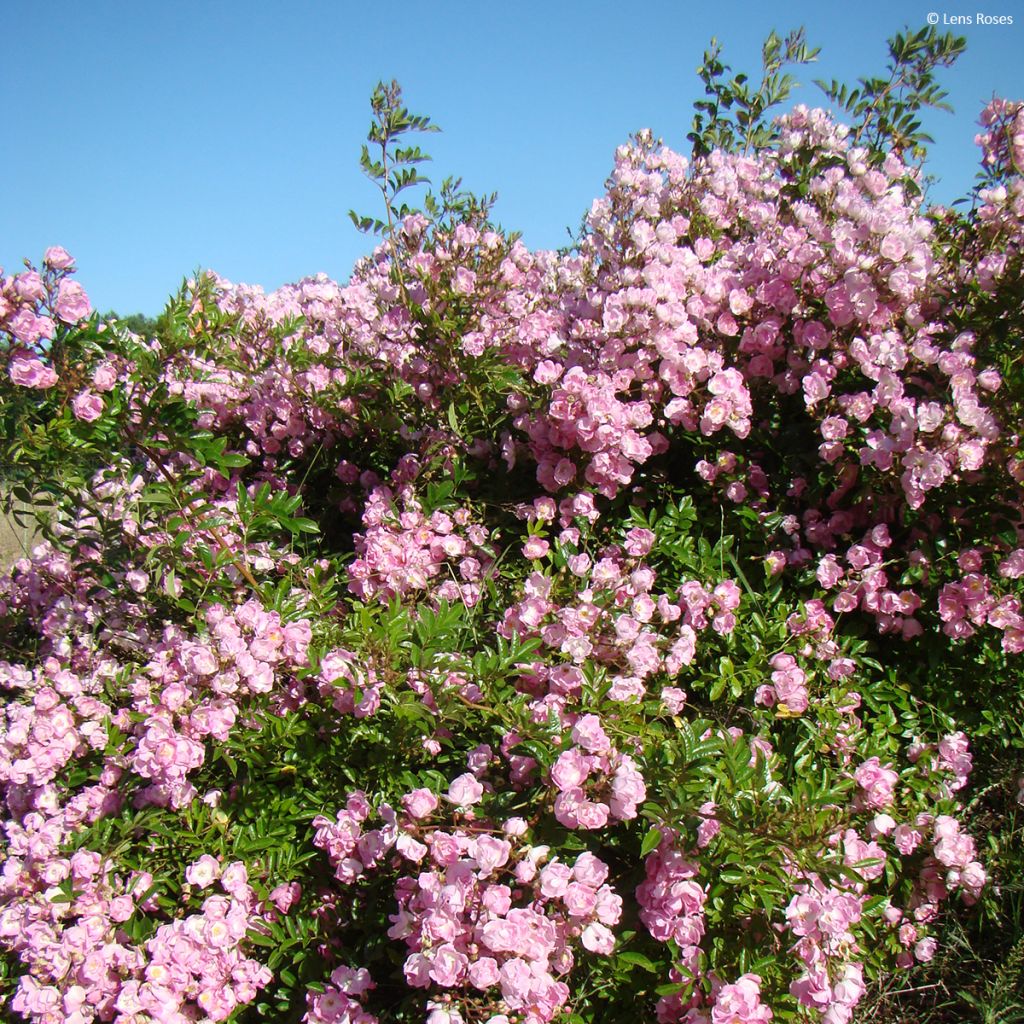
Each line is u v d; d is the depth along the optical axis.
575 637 2.28
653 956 2.03
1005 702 3.04
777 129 4.54
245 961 2.12
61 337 2.50
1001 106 3.24
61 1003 2.11
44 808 2.54
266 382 3.65
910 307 2.95
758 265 3.21
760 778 1.97
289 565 2.95
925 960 2.68
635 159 4.19
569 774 1.90
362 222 3.68
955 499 2.78
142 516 3.13
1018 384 2.65
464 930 1.80
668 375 2.98
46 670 3.21
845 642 2.67
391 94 3.48
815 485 2.98
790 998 1.98
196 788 2.40
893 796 2.48
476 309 3.45
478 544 3.11
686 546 2.75
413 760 2.40
